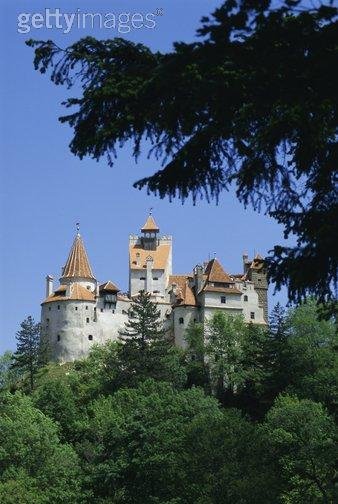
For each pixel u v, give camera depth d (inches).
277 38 631.8
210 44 642.8
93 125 709.3
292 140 688.4
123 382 5649.6
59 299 6865.2
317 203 714.2
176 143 704.4
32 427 3513.8
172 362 5812.0
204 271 7032.5
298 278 663.1
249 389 4950.8
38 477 3294.8
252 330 6127.0
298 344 5093.5
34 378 6382.9
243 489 2057.1
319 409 3132.4
